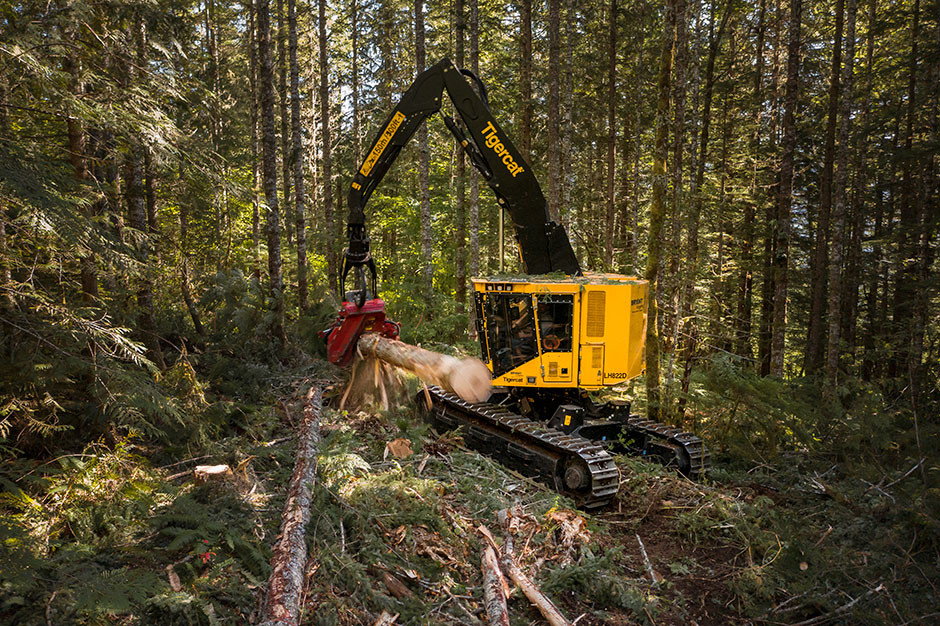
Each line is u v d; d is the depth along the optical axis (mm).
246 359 10781
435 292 16125
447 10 20141
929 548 5258
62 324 5289
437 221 21031
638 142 18359
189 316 13828
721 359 9172
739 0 18844
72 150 7176
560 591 5086
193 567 4398
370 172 7277
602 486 6594
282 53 20094
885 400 7934
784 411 8711
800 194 22078
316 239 22125
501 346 7602
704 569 5754
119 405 5465
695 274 13203
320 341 12375
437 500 5992
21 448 5785
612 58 18328
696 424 9617
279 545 4539
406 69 28125
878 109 19734
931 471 5344
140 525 4762
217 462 6398
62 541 4383
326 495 5578
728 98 20312
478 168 7707
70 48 6426
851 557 5316
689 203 12555
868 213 21688
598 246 20625
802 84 21375
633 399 10445
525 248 7812
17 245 5980
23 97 5988
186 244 12852
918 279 14844
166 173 9461
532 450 7383
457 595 4824
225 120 20281
